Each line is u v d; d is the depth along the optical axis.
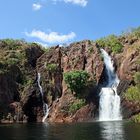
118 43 130.12
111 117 109.69
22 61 122.62
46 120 112.94
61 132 70.19
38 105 116.25
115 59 124.00
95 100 112.25
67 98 113.50
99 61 119.81
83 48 124.19
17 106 111.56
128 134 64.06
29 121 112.81
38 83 120.00
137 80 108.25
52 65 120.56
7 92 112.56
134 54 117.62
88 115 108.94
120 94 112.06
